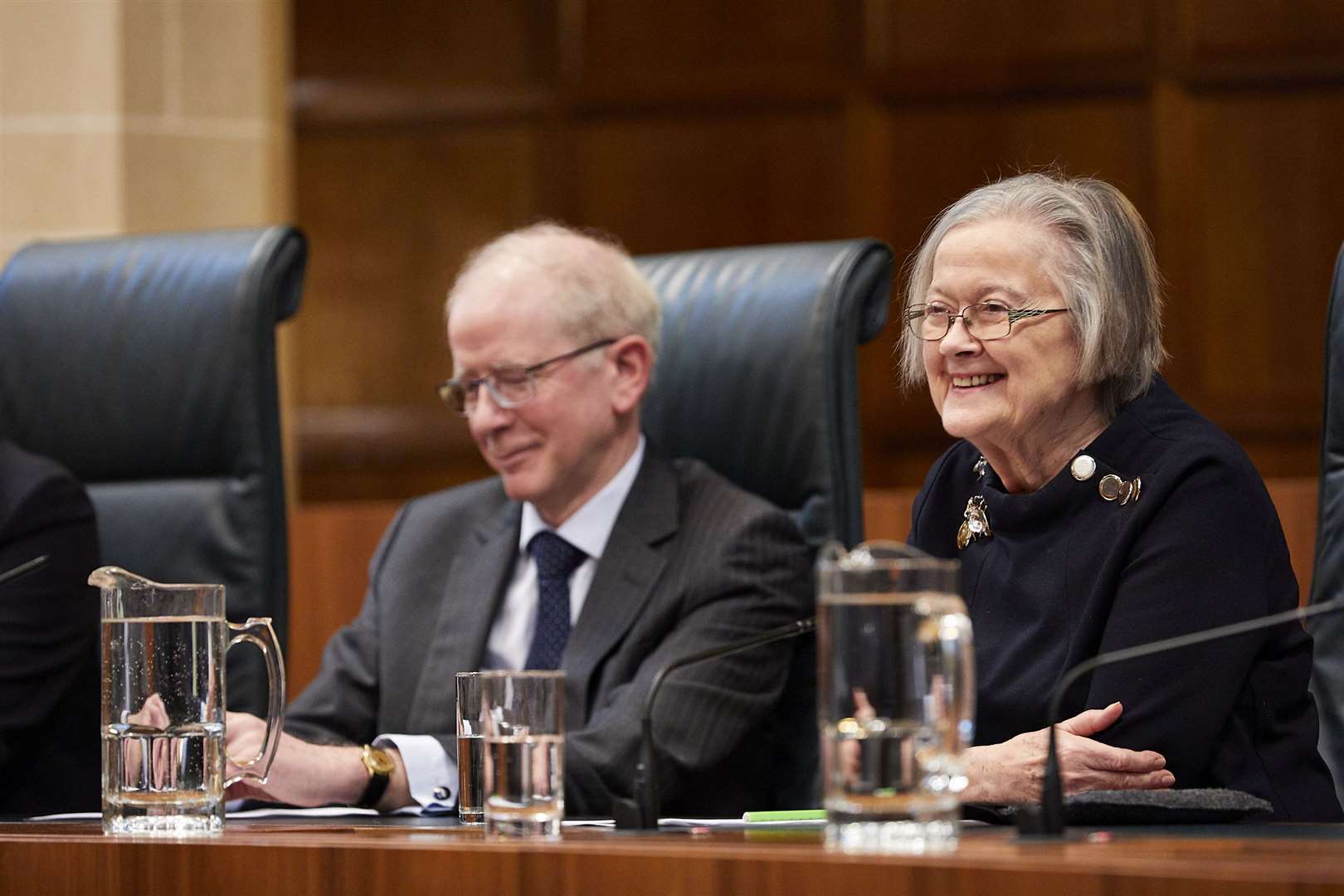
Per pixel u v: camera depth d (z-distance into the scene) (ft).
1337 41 60.59
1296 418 60.90
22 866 14.84
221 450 30.14
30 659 27.91
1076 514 21.67
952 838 12.75
